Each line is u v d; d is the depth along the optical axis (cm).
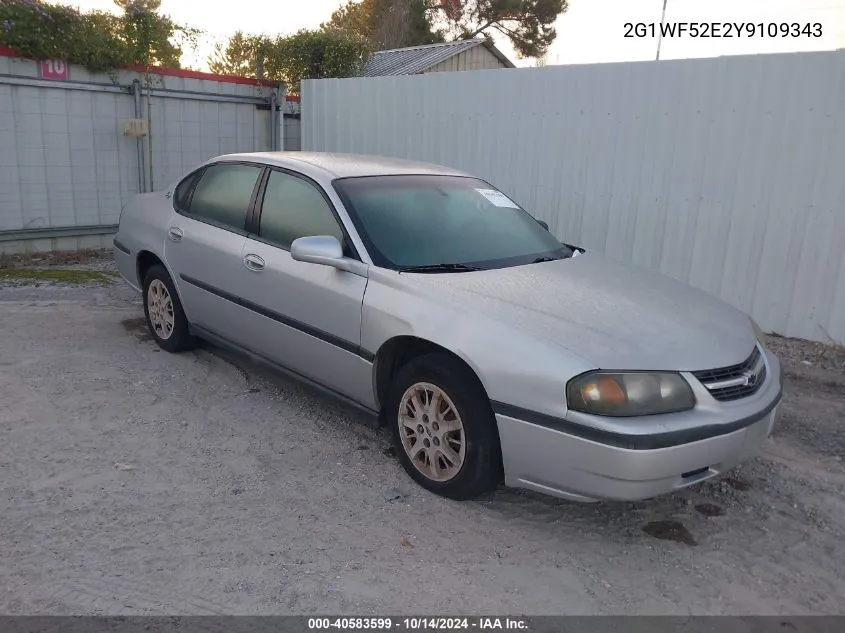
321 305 406
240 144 1049
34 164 854
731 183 638
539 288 377
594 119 713
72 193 892
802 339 624
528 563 315
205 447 409
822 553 333
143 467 382
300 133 1092
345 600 284
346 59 1169
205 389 495
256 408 468
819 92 580
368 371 385
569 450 308
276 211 457
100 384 492
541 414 313
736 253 645
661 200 682
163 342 563
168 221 540
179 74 959
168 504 347
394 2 3014
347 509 351
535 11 3197
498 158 795
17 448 394
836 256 593
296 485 372
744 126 622
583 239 744
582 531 343
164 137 961
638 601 293
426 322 354
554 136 745
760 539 342
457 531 337
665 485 306
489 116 795
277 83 1062
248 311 461
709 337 345
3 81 806
